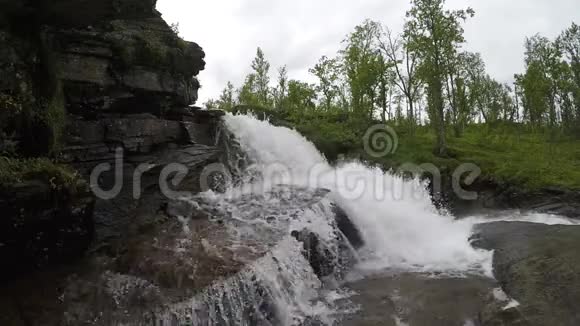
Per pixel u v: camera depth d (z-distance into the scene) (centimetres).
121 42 1043
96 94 1001
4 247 709
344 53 2700
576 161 2322
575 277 823
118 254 891
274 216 1102
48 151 841
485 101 4056
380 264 1137
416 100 2867
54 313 698
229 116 1656
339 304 891
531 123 3406
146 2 875
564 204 1684
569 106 3309
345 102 2850
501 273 959
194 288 760
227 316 763
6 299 704
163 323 701
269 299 834
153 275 805
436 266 1088
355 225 1266
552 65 2534
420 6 2219
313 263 1033
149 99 1162
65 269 809
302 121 2458
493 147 2688
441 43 2209
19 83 779
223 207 1172
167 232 998
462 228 1398
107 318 698
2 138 751
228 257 864
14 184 688
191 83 1392
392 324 797
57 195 759
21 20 791
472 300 863
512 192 1828
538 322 731
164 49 1177
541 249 995
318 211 1175
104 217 952
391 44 2612
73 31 936
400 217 1396
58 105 874
